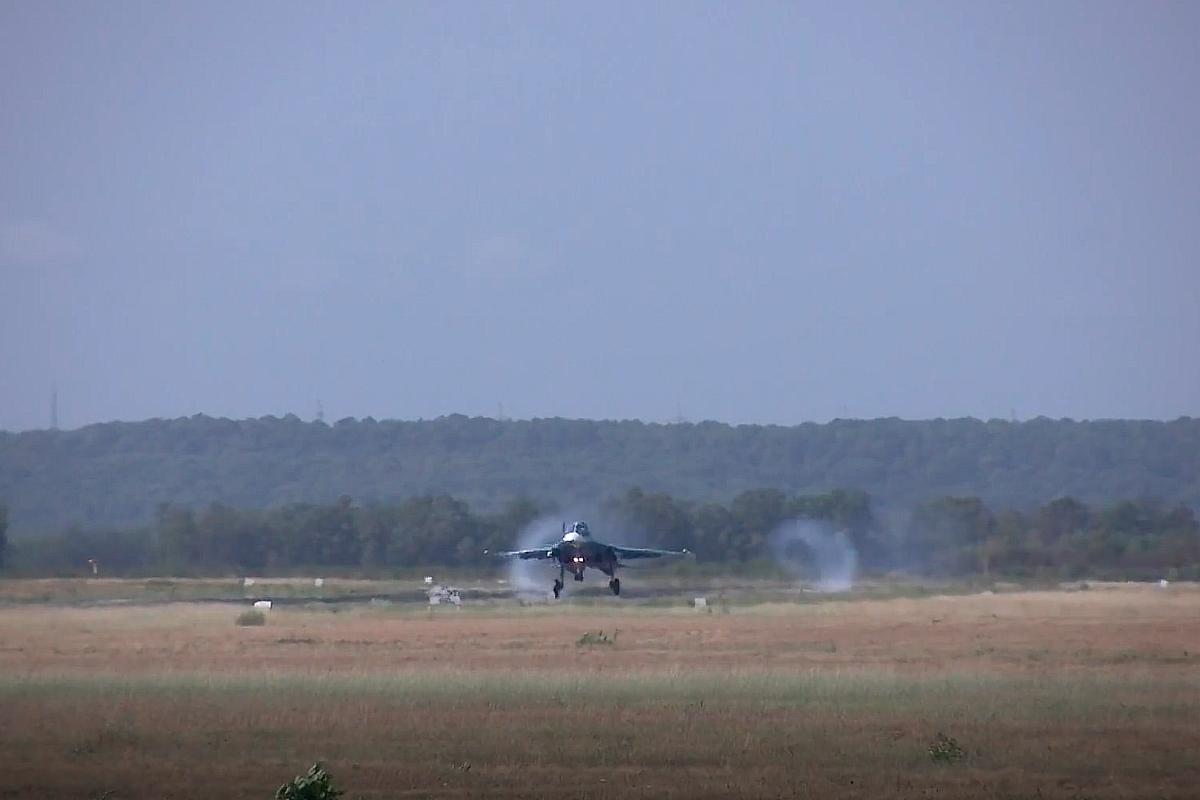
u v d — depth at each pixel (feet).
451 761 290.56
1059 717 335.88
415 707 349.20
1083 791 268.41
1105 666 433.07
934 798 262.47
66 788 273.95
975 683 385.50
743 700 358.23
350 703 355.15
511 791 266.77
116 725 329.52
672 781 273.13
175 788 273.13
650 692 370.32
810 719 331.98
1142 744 306.35
